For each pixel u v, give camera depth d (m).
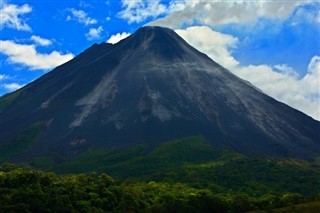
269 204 133.38
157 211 125.56
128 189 145.62
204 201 127.06
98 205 131.00
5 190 123.06
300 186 188.38
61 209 119.94
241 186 184.00
